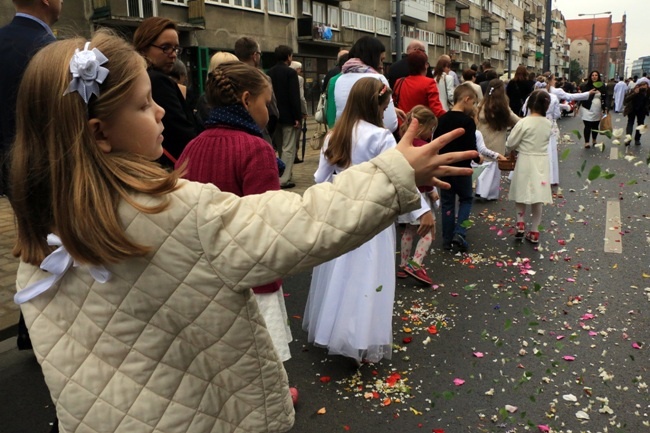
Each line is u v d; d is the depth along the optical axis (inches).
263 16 990.4
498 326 153.7
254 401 52.3
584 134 535.8
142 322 46.9
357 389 122.9
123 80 46.1
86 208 43.5
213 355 49.4
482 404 115.3
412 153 47.8
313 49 1147.3
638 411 110.5
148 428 47.6
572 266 204.7
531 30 3531.0
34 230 47.4
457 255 223.0
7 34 114.5
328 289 129.7
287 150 334.3
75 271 47.1
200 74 857.5
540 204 232.5
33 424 112.7
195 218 45.7
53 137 44.5
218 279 46.7
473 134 211.6
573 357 133.3
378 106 127.3
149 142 49.3
